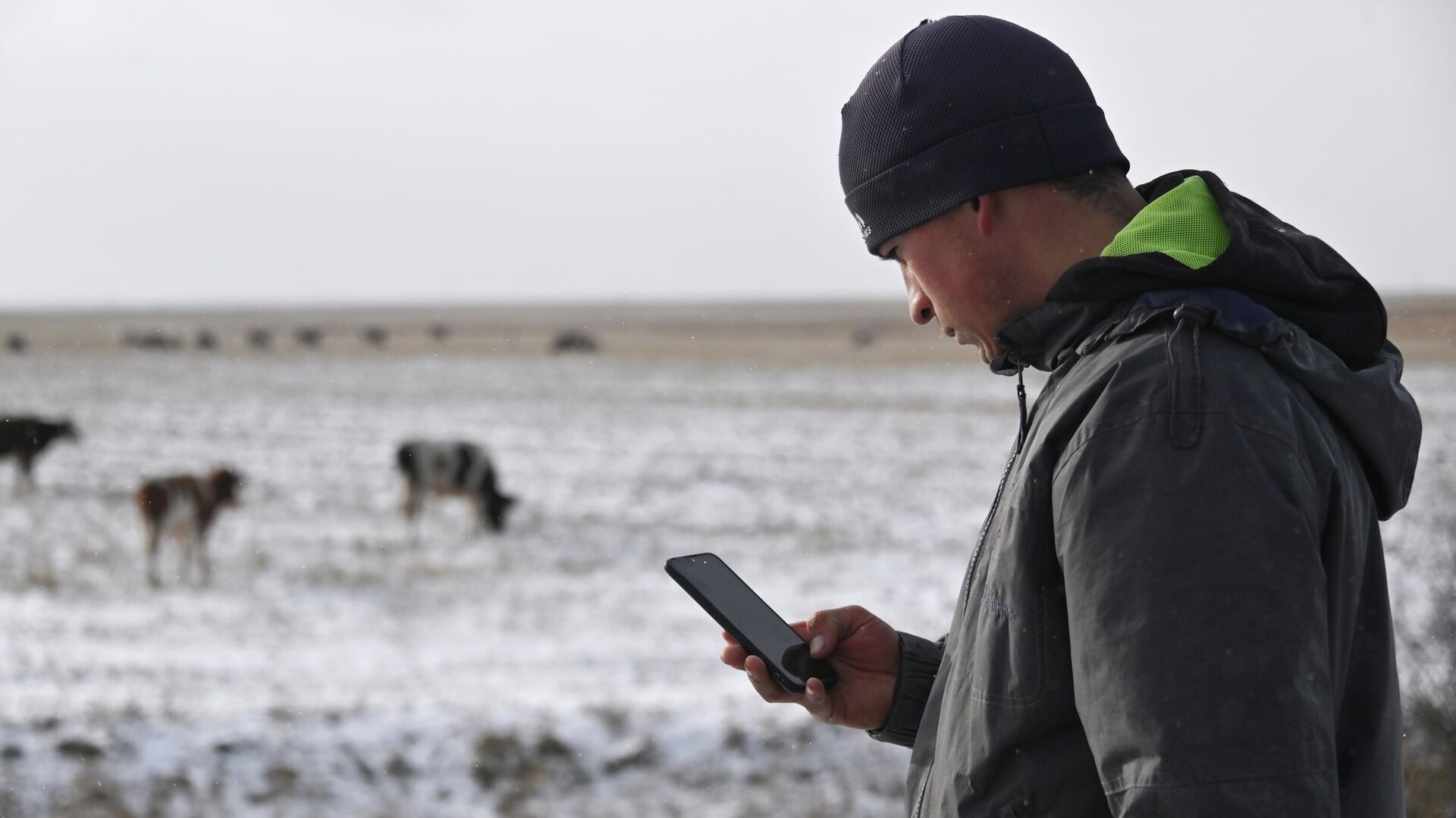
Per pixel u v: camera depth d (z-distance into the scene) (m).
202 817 5.86
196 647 9.67
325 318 158.12
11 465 21.98
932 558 13.27
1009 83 1.58
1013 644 1.43
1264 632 1.21
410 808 6.04
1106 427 1.33
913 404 34.06
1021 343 1.57
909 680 2.03
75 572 12.80
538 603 11.33
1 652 9.26
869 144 1.68
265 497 18.33
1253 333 1.35
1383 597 1.49
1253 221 1.52
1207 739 1.19
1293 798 1.17
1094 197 1.60
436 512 17.33
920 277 1.70
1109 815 1.39
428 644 9.77
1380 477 1.48
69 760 6.48
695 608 11.12
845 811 5.88
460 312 189.62
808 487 19.12
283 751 6.72
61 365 53.06
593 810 6.04
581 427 28.45
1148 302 1.42
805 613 10.49
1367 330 1.50
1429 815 4.74
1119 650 1.25
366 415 30.97
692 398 36.22
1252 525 1.24
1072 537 1.32
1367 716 1.48
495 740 6.80
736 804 6.04
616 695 7.99
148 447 24.23
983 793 1.46
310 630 10.31
